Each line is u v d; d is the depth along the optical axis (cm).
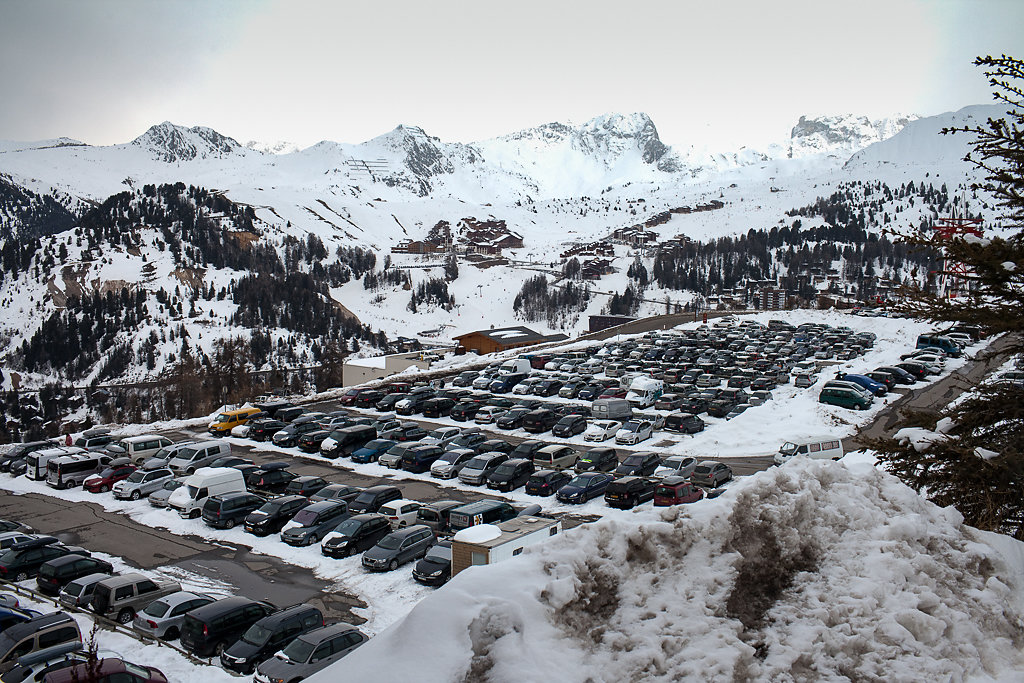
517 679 538
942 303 1293
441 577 2514
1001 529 1113
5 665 1830
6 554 2642
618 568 645
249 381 10831
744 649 593
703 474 3456
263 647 1938
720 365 6981
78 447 4472
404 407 5528
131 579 2327
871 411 4922
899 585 670
